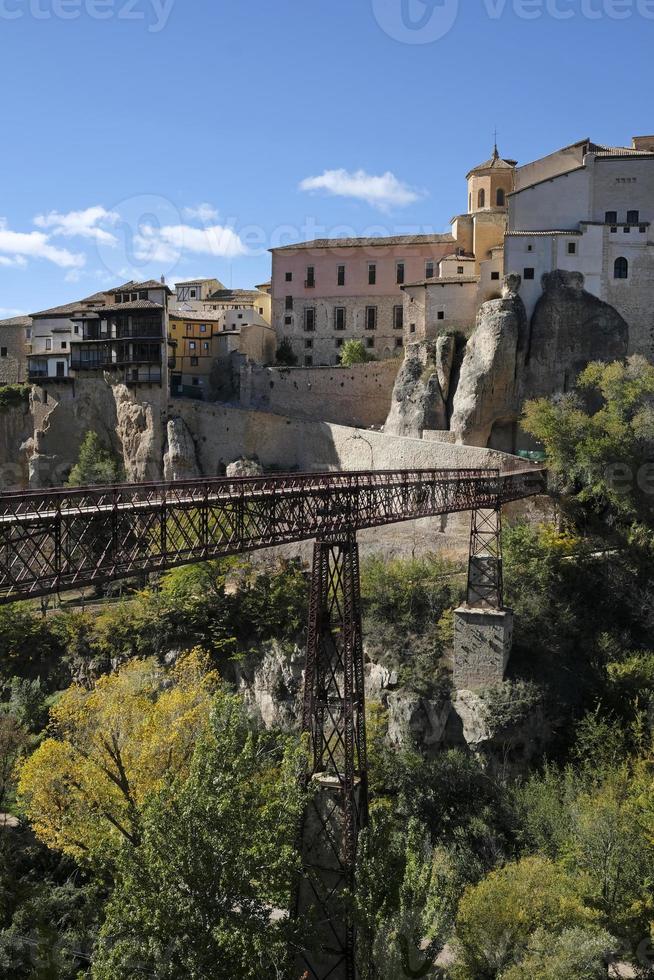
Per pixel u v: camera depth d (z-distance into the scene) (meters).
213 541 26.14
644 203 77.19
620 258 76.38
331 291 97.38
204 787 24.16
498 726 47.19
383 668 52.00
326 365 96.06
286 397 88.75
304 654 54.78
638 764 43.09
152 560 24.08
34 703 53.06
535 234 76.12
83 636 60.00
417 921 27.00
